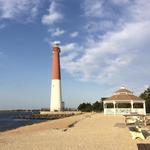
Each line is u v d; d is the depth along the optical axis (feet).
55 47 308.81
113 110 197.06
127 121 109.19
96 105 357.00
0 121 285.02
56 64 312.91
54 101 318.04
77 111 342.44
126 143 55.72
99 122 122.21
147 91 261.65
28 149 50.44
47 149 50.31
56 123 132.36
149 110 249.34
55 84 313.12
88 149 49.57
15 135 77.56
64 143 57.47
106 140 60.70
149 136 65.67
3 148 51.70
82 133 78.02
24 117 355.97
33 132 87.40
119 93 199.00
